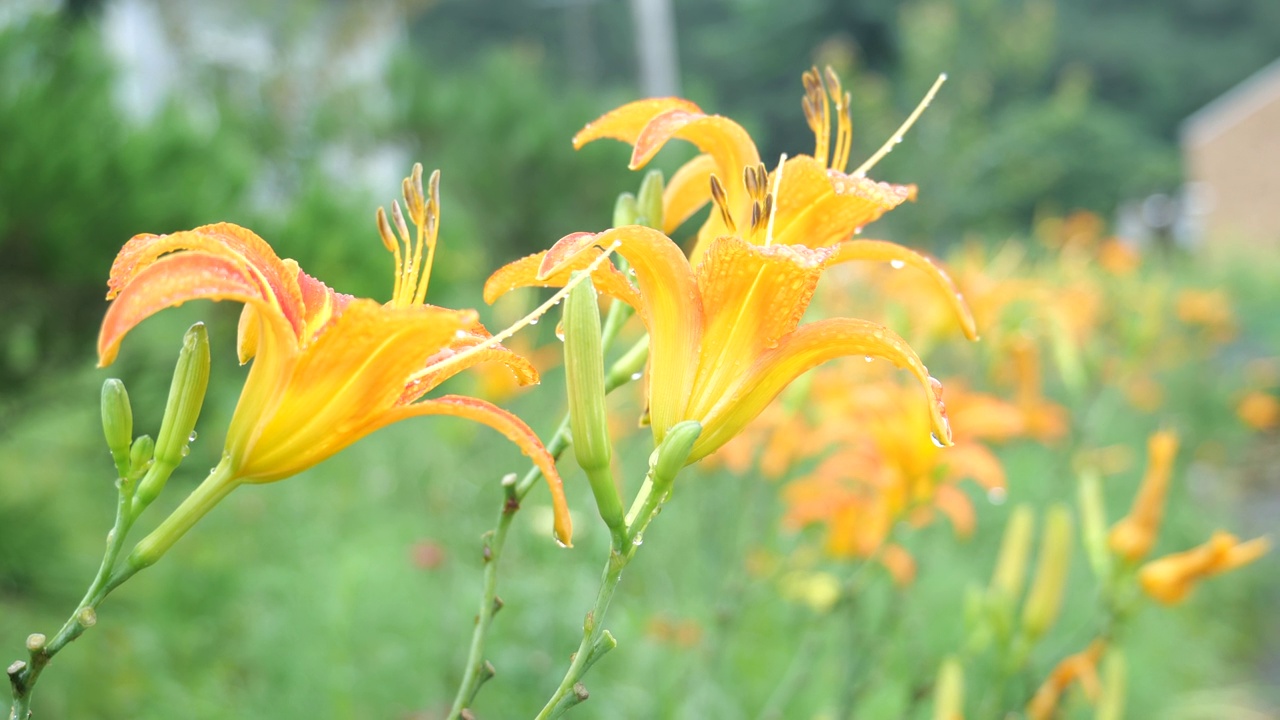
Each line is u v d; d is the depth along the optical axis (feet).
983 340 14.14
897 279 13.93
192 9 46.68
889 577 14.28
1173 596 8.63
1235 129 110.11
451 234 23.13
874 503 10.54
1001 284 13.75
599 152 45.24
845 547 10.84
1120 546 8.87
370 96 48.16
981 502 23.47
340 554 18.97
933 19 72.13
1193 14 162.91
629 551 4.20
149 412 15.92
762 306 4.38
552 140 44.55
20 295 15.12
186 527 3.94
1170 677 20.35
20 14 15.47
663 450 4.18
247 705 15.83
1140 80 155.22
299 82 46.85
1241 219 109.50
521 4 114.93
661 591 16.90
